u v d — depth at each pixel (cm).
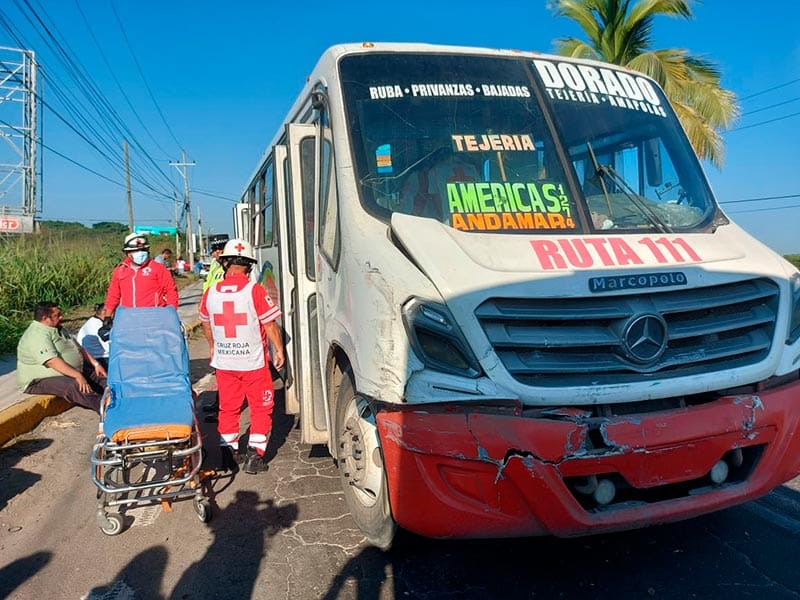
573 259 347
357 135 405
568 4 1658
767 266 371
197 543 416
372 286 345
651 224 400
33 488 512
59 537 427
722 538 403
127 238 716
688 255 368
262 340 525
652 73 1498
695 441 319
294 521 443
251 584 364
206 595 354
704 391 332
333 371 445
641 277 339
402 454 314
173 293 754
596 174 420
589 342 322
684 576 362
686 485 337
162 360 500
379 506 372
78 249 2005
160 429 430
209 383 888
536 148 420
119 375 484
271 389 538
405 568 377
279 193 575
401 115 416
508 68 455
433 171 398
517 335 318
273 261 687
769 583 353
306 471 539
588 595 347
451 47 459
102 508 427
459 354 315
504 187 397
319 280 468
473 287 320
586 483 315
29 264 1620
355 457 396
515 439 300
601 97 461
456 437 303
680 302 340
